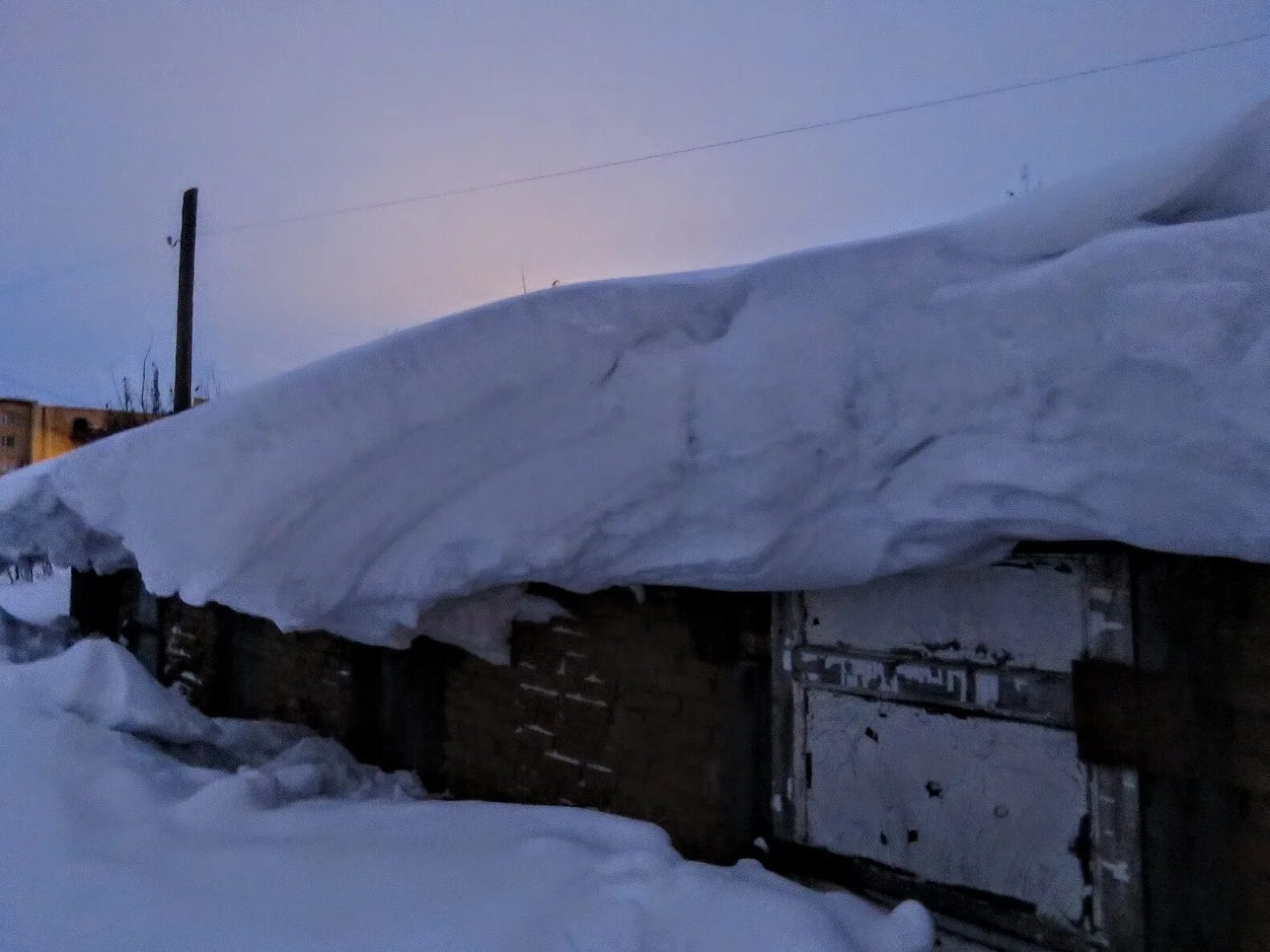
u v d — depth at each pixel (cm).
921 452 218
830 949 197
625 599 340
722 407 241
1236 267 165
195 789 324
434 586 300
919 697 260
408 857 258
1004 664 243
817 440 227
